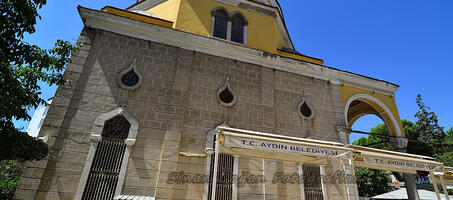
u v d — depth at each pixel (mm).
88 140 8484
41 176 7648
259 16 14125
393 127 14086
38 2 5828
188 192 8758
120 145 8789
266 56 12250
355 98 13633
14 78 5754
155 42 10758
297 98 12180
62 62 6762
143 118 9328
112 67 9789
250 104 11086
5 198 11047
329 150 8164
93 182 8062
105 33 10234
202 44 11336
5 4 5250
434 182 10344
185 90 10242
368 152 9672
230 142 7211
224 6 13531
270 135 8211
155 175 8656
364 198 27766
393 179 38312
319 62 14242
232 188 9281
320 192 10414
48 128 8211
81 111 8781
